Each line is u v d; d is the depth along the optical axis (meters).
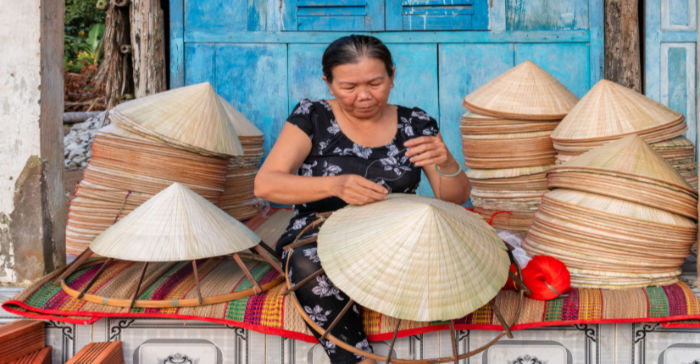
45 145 2.05
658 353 1.79
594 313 1.71
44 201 2.04
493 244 1.63
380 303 1.46
